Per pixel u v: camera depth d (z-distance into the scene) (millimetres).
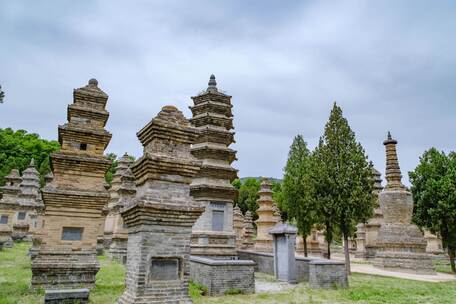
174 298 11703
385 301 16859
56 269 17203
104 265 29312
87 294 13992
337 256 51656
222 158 28625
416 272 31609
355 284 22500
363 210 29203
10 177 50219
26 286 17266
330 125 31812
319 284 20328
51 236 17625
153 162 12305
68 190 18156
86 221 18422
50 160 18734
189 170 12883
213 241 26344
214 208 26953
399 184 36406
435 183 32906
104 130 19672
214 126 29484
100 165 19141
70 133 19047
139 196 12477
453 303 16703
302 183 35219
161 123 12828
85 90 20109
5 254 35500
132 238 12570
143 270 11500
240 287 18344
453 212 31156
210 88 31094
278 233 23953
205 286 18094
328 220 29906
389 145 37938
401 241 33594
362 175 29969
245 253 30516
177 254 12109
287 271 22875
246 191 91750
